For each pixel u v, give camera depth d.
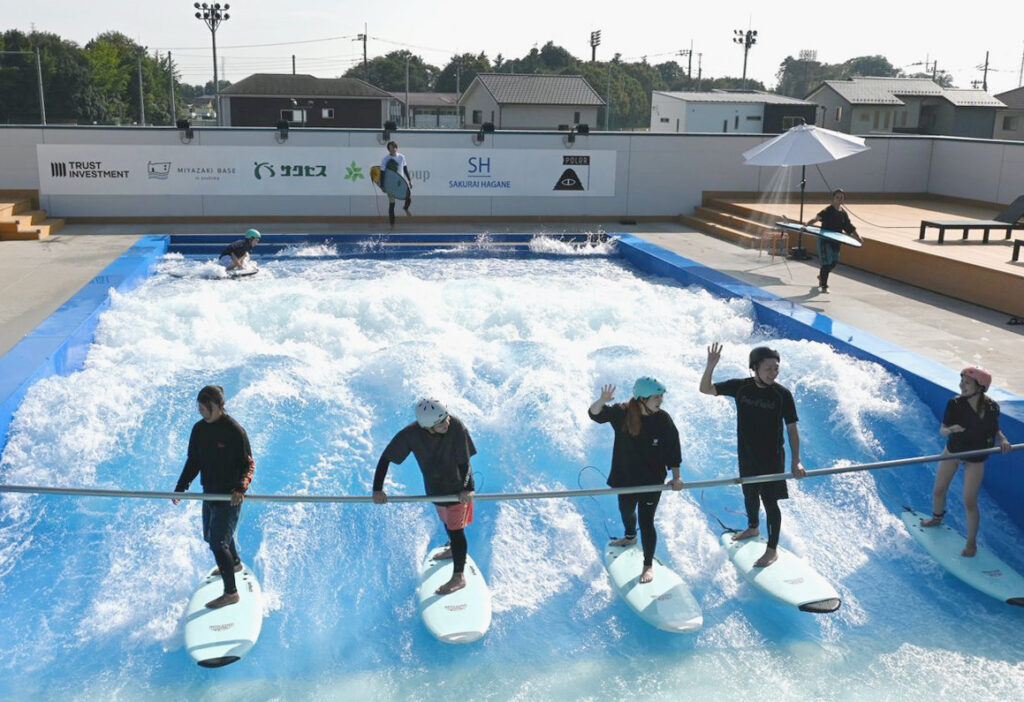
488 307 11.24
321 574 6.36
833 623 6.00
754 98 50.31
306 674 5.42
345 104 54.19
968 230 13.71
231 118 53.16
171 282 12.88
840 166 20.17
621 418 5.82
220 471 5.43
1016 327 10.07
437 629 5.59
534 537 6.78
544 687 5.29
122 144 17.64
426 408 5.38
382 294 11.13
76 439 7.29
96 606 5.96
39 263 13.12
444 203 19.05
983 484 7.43
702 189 19.92
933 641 5.82
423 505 7.00
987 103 46.44
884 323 10.18
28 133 17.30
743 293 11.74
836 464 7.68
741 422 6.10
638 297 11.87
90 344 9.52
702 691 5.26
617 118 92.12
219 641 5.38
